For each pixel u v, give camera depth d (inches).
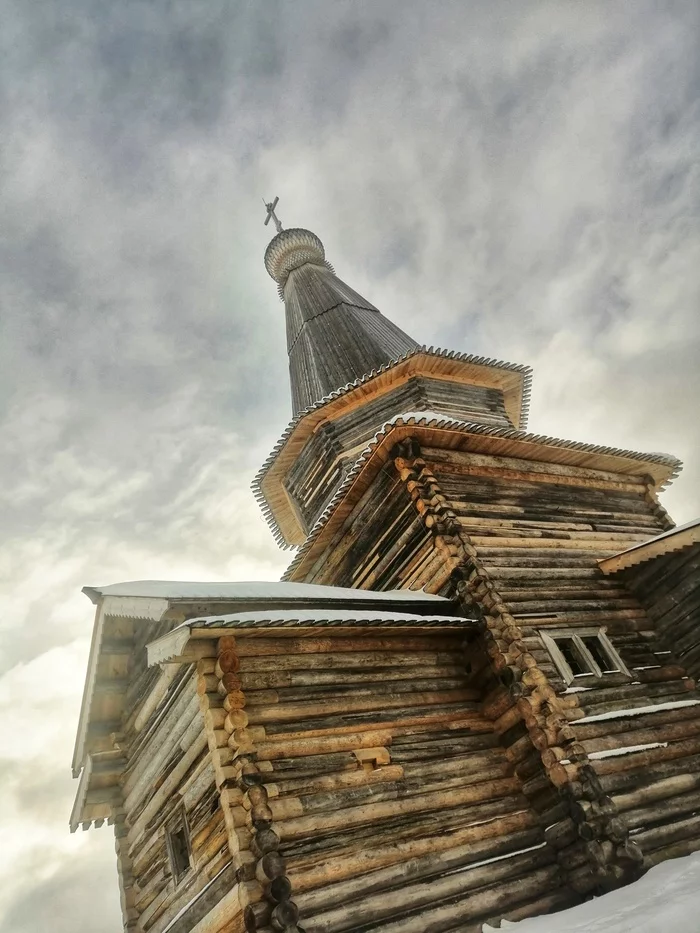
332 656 408.8
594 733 440.1
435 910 336.5
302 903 307.0
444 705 436.8
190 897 365.7
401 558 550.3
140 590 405.4
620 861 371.2
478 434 567.8
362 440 741.3
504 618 465.4
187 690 384.8
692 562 556.1
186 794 380.2
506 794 412.5
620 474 706.8
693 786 446.3
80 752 477.1
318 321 987.3
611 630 534.6
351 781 361.1
